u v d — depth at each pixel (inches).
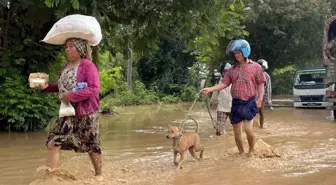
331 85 566.3
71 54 211.6
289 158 285.1
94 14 377.1
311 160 278.2
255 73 287.7
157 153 313.9
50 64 469.4
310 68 780.6
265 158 285.6
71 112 207.2
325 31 577.3
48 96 453.4
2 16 438.6
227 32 538.3
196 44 522.3
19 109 428.8
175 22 484.7
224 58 1026.1
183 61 1210.0
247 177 233.5
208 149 328.5
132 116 639.1
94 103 212.7
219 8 463.2
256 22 978.1
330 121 527.5
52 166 215.6
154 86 1144.2
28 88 444.8
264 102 467.5
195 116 617.9
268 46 1051.9
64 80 210.7
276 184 217.3
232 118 294.7
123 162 279.1
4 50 448.5
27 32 454.6
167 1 456.1
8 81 432.5
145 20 471.2
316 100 732.7
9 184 225.5
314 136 392.2
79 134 211.5
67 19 209.8
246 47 286.0
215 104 426.9
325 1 1011.3
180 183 223.0
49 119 452.1
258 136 394.6
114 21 470.3
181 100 1066.7
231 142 362.6
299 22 994.1
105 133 432.1
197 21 468.4
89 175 238.4
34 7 414.6
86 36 211.2
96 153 220.5
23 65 455.5
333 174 237.8
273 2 953.5
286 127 464.8
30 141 373.7
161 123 529.0
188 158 291.7
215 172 247.4
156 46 526.6
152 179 232.2
